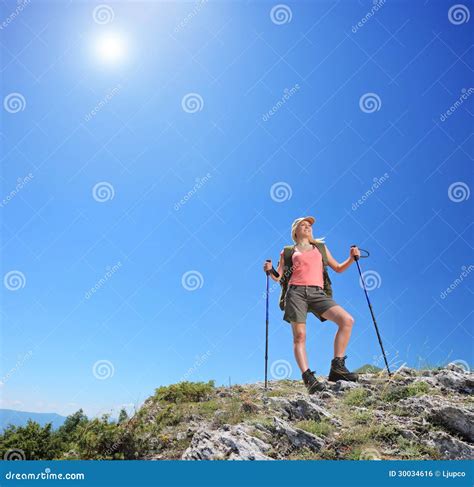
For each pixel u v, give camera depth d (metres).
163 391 7.79
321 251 8.02
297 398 6.30
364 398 6.28
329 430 5.32
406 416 5.64
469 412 5.22
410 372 7.55
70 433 6.30
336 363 7.24
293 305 7.52
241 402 6.50
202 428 5.84
